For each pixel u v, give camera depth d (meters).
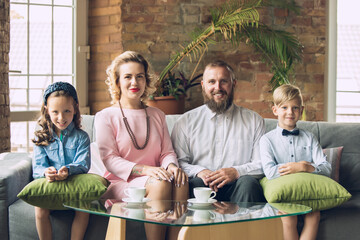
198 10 4.22
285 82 4.00
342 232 2.33
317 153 2.60
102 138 2.46
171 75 3.97
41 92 4.18
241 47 4.25
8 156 2.81
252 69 4.27
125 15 4.10
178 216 1.75
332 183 2.29
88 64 4.30
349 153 2.81
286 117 2.62
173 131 2.71
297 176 2.31
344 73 4.53
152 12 4.15
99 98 4.27
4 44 3.52
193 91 4.21
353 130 2.87
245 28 3.95
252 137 2.66
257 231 1.85
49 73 4.20
